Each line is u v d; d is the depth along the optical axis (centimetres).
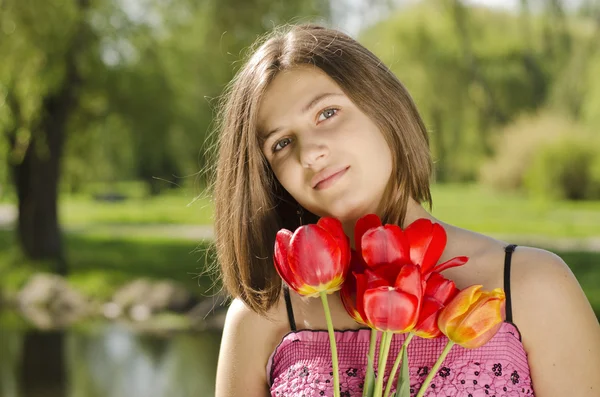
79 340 927
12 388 704
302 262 110
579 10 2139
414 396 136
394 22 1927
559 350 134
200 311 1065
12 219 2759
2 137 1416
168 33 1386
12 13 1226
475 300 107
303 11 1338
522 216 2002
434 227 111
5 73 1284
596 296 966
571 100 2269
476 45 2078
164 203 3103
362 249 111
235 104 147
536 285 136
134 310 1102
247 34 1318
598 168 2275
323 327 147
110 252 1644
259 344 154
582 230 1714
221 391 157
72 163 1672
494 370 133
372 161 135
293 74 138
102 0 1327
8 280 1304
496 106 2216
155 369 769
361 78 136
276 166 142
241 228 151
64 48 1290
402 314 104
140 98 1373
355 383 141
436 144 1964
